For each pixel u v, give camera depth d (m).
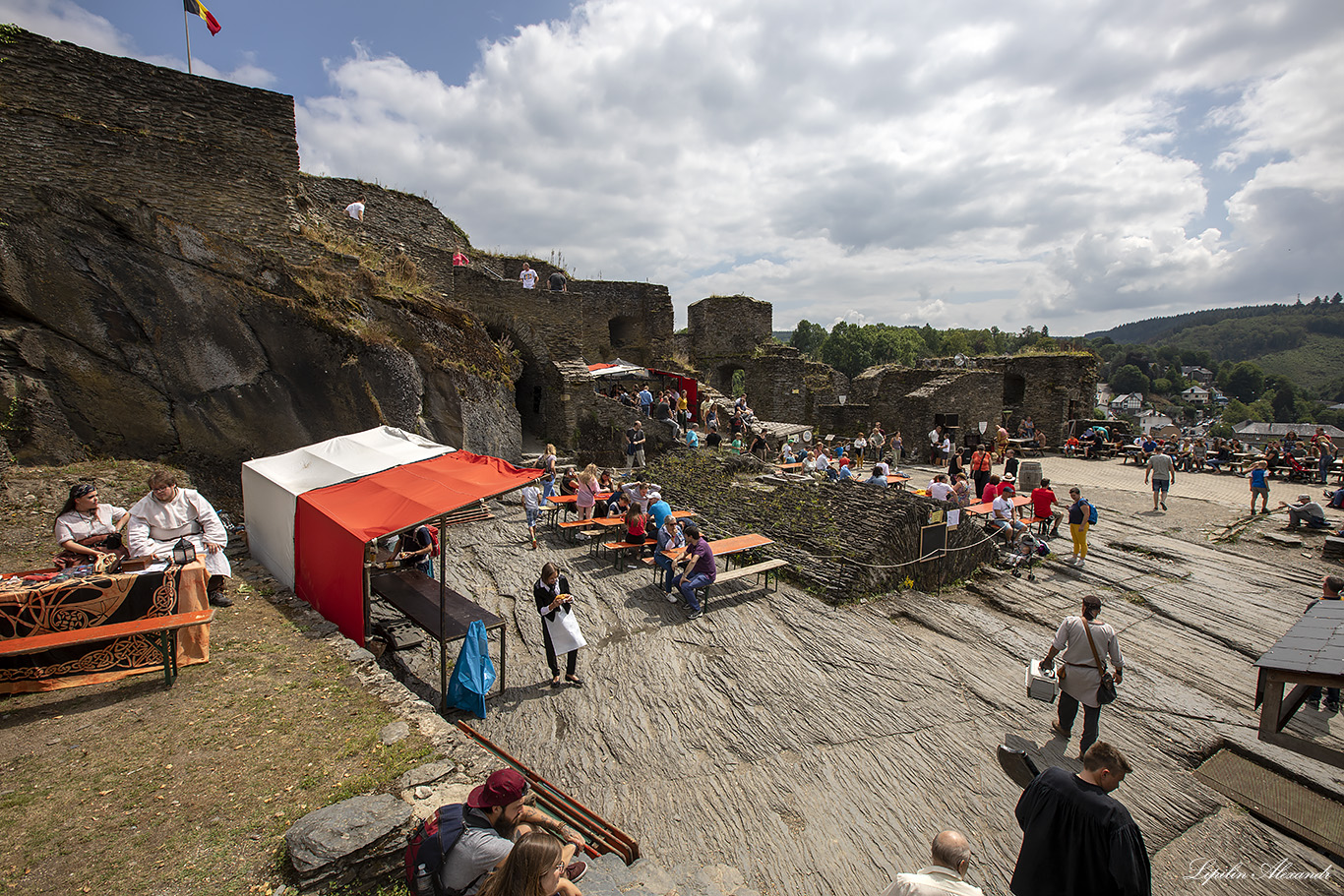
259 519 8.56
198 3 12.70
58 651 5.18
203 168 12.34
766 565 10.08
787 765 5.93
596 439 19.98
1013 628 9.41
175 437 11.41
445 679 6.45
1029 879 3.47
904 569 10.78
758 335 31.22
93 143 11.23
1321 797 5.99
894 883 3.05
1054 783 3.49
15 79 10.83
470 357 16.27
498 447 17.00
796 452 20.56
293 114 13.41
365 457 8.38
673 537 9.77
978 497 16.83
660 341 27.62
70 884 3.34
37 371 10.27
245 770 4.31
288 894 3.33
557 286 22.03
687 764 5.89
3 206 10.38
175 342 11.54
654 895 3.98
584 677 7.32
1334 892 4.85
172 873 3.43
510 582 9.98
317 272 13.41
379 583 8.00
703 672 7.52
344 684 5.50
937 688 7.39
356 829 3.59
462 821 3.21
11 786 4.07
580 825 4.62
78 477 9.80
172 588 5.51
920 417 24.95
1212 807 5.77
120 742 4.58
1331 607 6.06
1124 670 8.55
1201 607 10.77
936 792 5.64
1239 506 17.30
